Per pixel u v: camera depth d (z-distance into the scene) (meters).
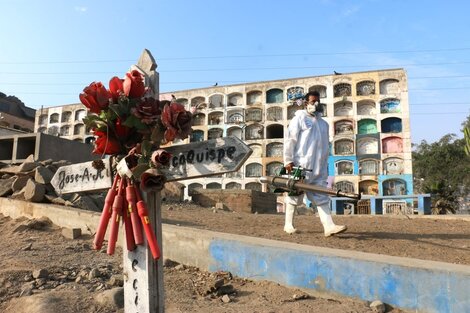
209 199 16.72
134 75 2.49
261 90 49.78
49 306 3.63
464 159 48.09
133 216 2.37
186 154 2.41
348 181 45.00
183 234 5.34
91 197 8.77
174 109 2.29
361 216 12.34
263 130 48.81
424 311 3.35
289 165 6.41
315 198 6.37
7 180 9.70
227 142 2.25
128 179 2.41
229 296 4.05
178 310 3.65
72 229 6.62
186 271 5.03
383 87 46.12
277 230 7.29
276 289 4.15
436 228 8.30
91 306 3.74
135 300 2.46
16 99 58.97
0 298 3.99
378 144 44.94
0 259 5.15
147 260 2.40
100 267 4.92
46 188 8.70
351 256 3.89
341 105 46.97
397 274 3.53
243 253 4.63
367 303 3.66
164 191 15.50
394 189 43.75
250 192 16.61
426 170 50.09
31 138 13.49
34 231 7.05
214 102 51.03
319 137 6.49
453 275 3.23
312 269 4.03
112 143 2.51
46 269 4.62
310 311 3.54
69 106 57.44
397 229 7.93
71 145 14.11
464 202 49.78
